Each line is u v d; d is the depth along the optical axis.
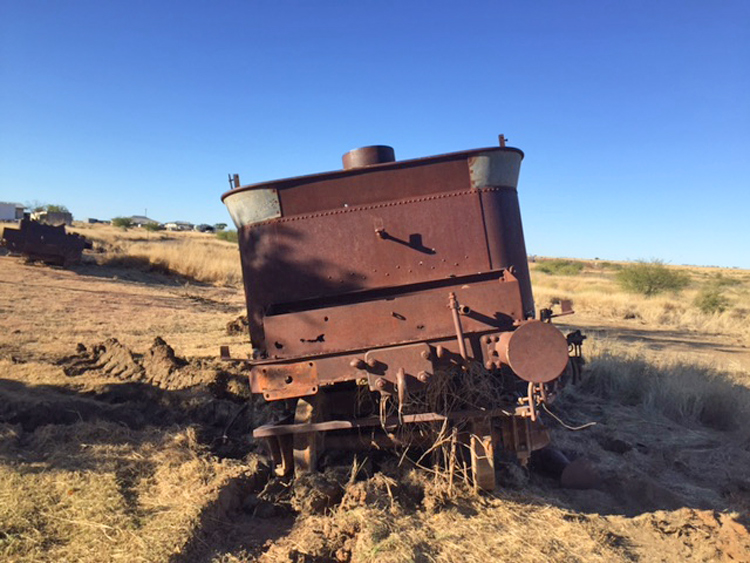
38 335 10.80
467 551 3.84
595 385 9.10
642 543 4.16
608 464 5.77
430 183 5.27
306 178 5.23
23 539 3.68
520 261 5.37
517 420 4.86
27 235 23.69
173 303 18.41
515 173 5.52
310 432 4.82
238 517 4.40
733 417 7.44
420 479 4.78
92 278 22.44
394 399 4.81
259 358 4.84
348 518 4.16
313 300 5.21
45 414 6.03
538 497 4.85
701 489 5.33
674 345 14.77
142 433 5.87
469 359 4.54
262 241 5.25
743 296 33.09
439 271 5.20
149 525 3.92
